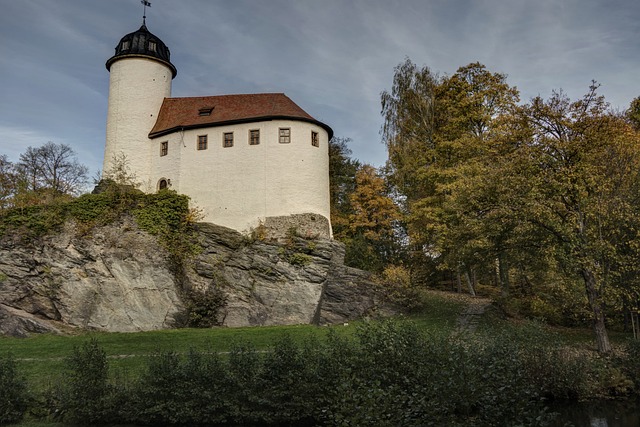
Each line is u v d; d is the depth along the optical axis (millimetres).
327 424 12133
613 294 18688
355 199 35719
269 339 20250
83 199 27391
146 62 33500
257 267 26516
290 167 29047
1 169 39781
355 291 26172
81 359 13758
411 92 32625
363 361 12531
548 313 26234
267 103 31172
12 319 23422
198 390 12922
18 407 13664
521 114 21172
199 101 33062
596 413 14055
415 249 35219
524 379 12297
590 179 18703
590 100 20156
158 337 21375
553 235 20234
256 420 12789
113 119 32688
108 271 25656
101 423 13250
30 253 26047
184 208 28562
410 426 9805
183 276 26484
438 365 11250
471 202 21938
